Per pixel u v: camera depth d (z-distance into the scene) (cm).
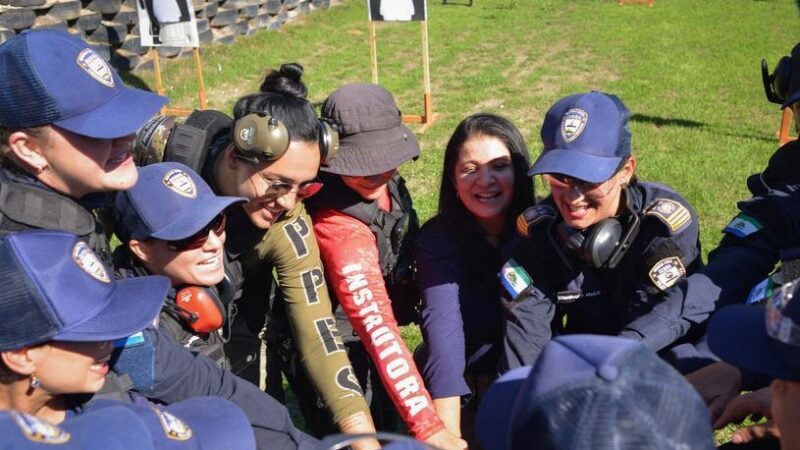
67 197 238
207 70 1274
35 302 184
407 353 287
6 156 235
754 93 1158
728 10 1927
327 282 315
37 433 153
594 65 1366
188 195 256
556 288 278
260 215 274
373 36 1029
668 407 140
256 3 1491
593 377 144
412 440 169
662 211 259
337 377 283
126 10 1222
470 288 304
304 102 271
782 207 258
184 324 264
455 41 1573
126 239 261
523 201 296
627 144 259
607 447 135
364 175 292
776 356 172
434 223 310
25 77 224
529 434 145
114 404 192
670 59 1393
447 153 298
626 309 271
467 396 325
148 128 304
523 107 1123
